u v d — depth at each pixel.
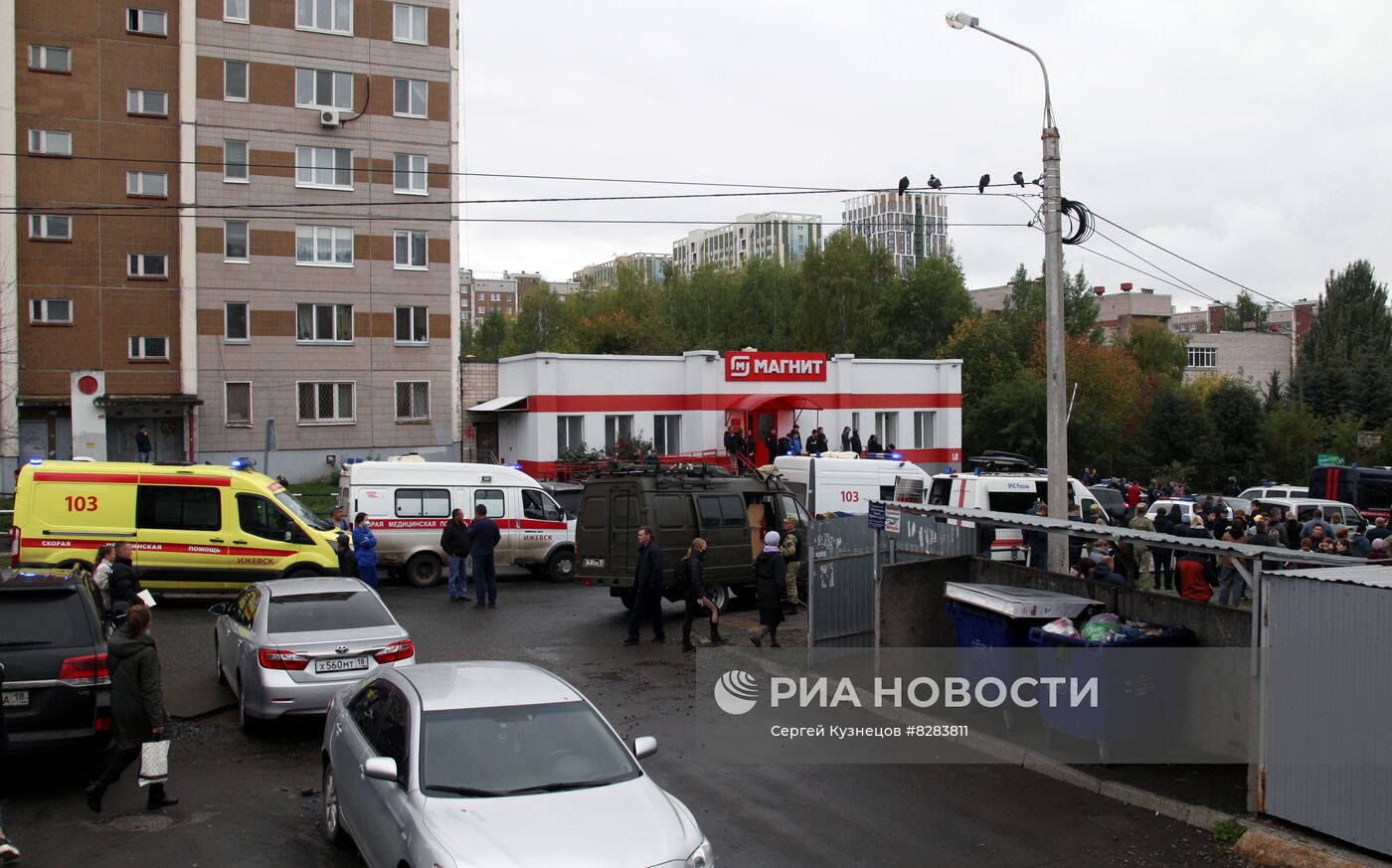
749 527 18.97
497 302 189.00
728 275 77.69
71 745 8.90
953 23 15.44
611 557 18.00
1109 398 50.06
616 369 38.91
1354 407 56.16
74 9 37.03
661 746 10.56
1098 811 8.76
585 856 5.63
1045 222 15.54
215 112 38.66
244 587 18.27
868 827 8.31
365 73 41.09
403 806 6.12
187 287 38.16
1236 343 90.00
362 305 41.09
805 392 41.56
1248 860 7.69
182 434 38.44
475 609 18.92
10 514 29.02
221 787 9.27
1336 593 7.59
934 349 66.25
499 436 41.44
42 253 36.75
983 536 21.05
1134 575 17.94
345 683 10.58
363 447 41.06
